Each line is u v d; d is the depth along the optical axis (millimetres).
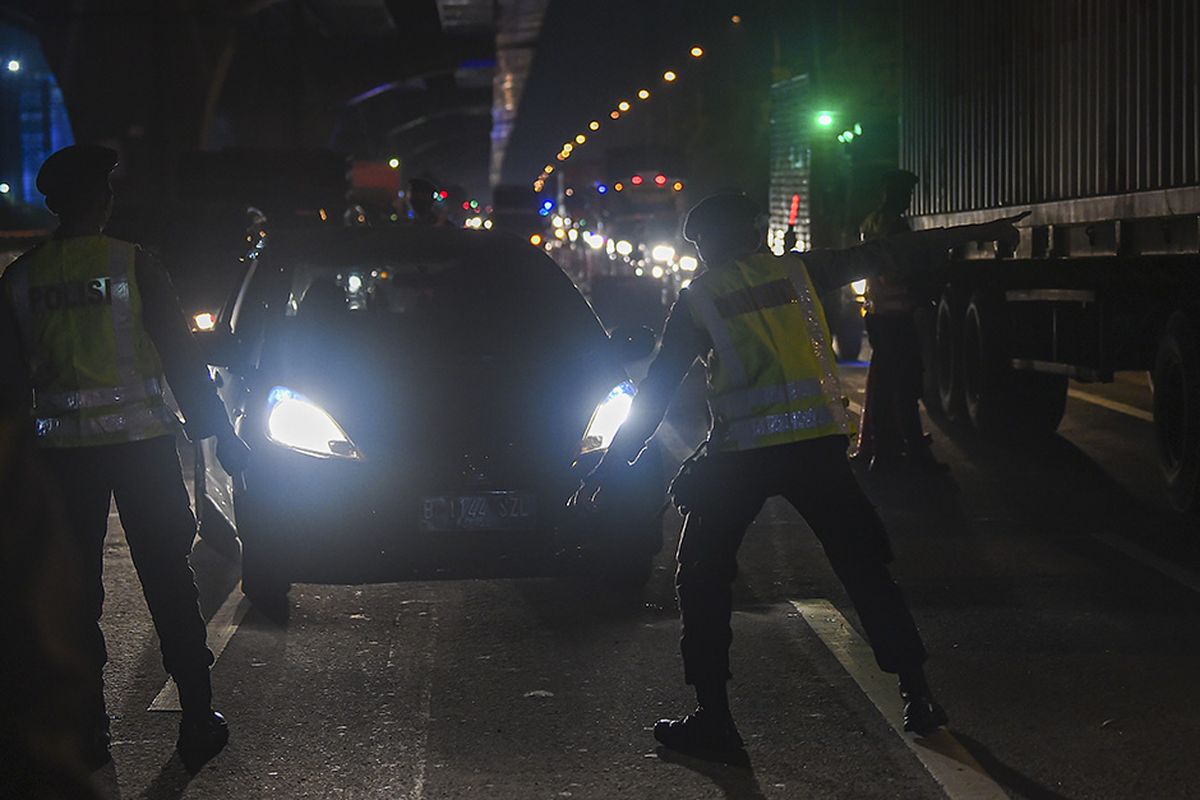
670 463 12664
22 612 2184
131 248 5434
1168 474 10242
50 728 2201
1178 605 7633
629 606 7742
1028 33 14102
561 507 7496
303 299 8516
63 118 101375
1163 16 10906
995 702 6035
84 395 5312
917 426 12086
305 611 7727
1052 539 9352
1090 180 12500
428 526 7422
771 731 5715
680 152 52031
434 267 9016
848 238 21359
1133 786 5082
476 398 7758
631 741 5629
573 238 56562
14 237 27219
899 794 5031
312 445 7496
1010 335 13602
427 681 6461
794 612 7590
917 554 8938
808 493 5414
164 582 5469
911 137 18344
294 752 5551
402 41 104625
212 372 8711
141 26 65438
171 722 5941
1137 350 11172
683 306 5457
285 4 91438
